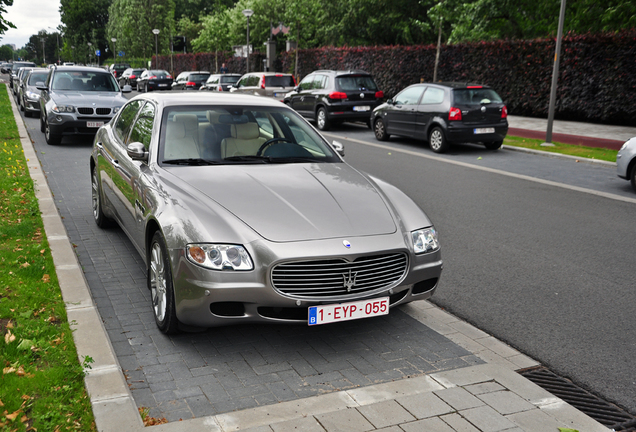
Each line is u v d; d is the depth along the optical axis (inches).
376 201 165.3
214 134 191.5
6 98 1079.6
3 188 316.5
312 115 778.8
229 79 1194.0
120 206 209.9
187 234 143.6
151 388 131.7
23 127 631.2
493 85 937.5
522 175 440.8
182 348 152.2
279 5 1724.9
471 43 967.6
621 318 182.2
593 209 331.3
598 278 218.5
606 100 773.9
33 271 192.9
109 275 203.8
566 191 382.3
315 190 166.1
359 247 144.8
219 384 134.6
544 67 847.7
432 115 563.8
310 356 150.6
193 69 2325.3
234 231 143.6
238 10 1855.3
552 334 169.8
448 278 216.4
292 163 187.8
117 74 2282.2
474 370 141.7
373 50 1161.4
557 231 284.0
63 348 142.8
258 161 185.9
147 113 207.8
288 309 144.9
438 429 115.9
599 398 136.3
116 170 212.4
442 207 332.2
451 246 257.3
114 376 129.6
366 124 826.8
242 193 159.3
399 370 144.4
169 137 187.5
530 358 155.4
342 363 147.3
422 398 127.6
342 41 1573.6
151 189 167.0
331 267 143.2
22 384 125.4
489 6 938.1
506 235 275.7
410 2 1435.8
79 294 176.4
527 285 209.9
